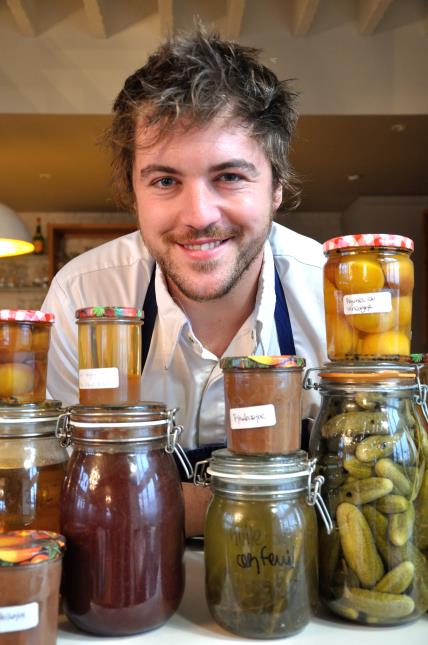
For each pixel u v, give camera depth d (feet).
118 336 2.19
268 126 2.81
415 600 1.96
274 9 10.05
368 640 1.89
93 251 4.21
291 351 3.67
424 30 10.16
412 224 15.42
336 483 2.05
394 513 1.97
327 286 2.26
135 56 9.94
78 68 9.93
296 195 4.12
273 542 1.89
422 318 15.08
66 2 10.00
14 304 15.39
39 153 11.57
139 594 1.88
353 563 1.97
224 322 3.45
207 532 2.02
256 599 1.87
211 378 3.49
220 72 2.65
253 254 2.84
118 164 3.37
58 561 1.72
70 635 1.93
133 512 1.90
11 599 1.60
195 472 2.18
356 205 15.62
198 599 2.21
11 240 9.71
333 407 2.17
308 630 1.96
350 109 10.03
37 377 2.27
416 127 10.61
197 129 2.56
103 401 2.16
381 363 2.07
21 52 9.93
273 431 1.96
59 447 2.27
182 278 2.80
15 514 2.09
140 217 2.91
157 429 2.03
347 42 10.09
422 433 2.14
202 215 2.60
